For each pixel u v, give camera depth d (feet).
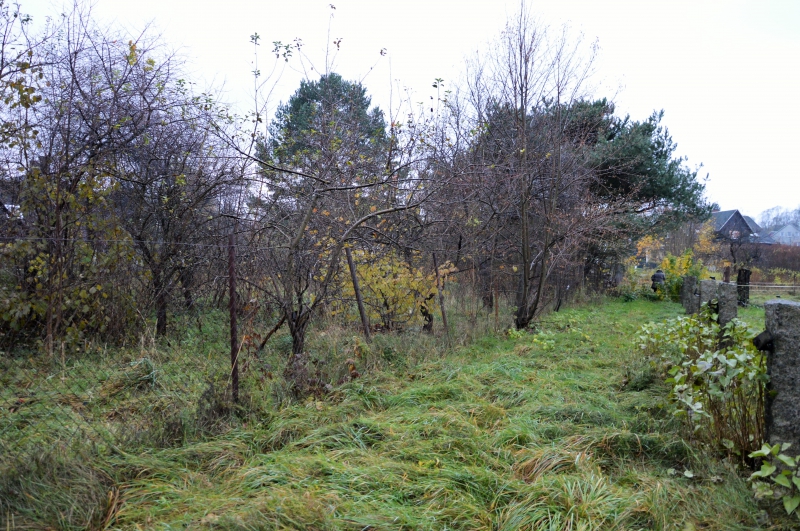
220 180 25.81
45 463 10.23
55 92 24.03
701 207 57.98
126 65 25.05
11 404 13.61
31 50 22.06
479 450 12.66
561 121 34.83
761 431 11.80
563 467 11.97
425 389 17.34
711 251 98.32
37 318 19.69
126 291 21.79
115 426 13.20
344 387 17.51
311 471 11.28
